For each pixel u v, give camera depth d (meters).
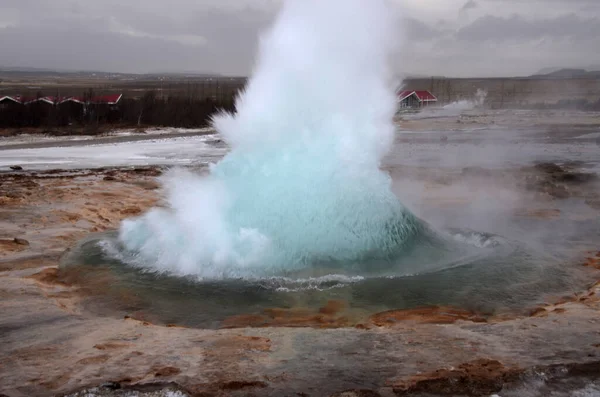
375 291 7.72
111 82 166.75
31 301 7.21
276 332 6.23
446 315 6.88
